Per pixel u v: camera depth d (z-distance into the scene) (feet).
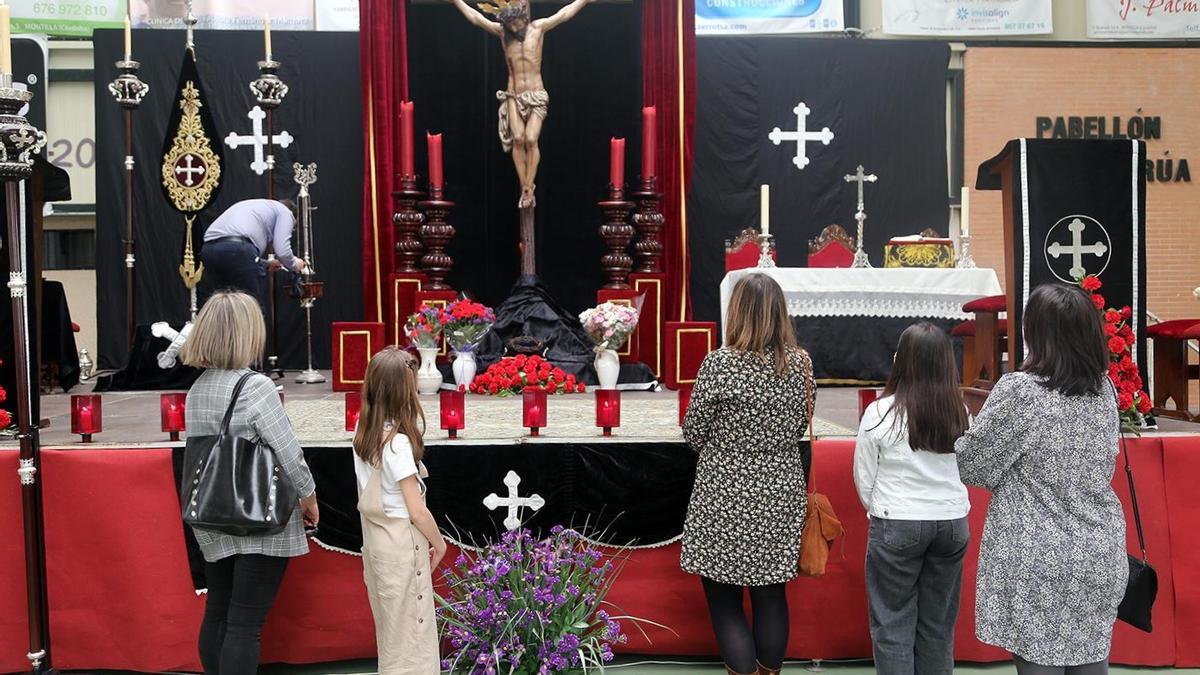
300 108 26.43
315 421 15.23
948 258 21.77
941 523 10.46
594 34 26.27
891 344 21.24
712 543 10.69
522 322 22.35
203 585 12.68
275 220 20.56
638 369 20.83
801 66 26.66
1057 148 13.99
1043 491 9.05
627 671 13.02
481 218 26.58
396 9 22.99
